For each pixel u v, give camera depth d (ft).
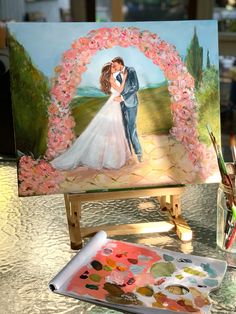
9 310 2.51
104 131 3.25
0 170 4.46
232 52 10.57
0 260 2.97
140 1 12.90
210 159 3.42
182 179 3.39
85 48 3.21
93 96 3.22
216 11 12.78
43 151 3.19
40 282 2.76
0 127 6.22
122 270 2.84
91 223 3.49
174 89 3.34
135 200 3.88
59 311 2.51
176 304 2.52
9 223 3.46
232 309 2.54
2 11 12.78
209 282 2.73
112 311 2.51
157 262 2.93
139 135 3.31
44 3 13.35
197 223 3.51
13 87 3.11
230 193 2.98
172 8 12.94
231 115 11.03
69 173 3.23
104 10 13.02
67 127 3.20
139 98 3.28
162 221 3.44
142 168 3.33
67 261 2.98
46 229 3.38
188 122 3.37
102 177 3.27
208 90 3.40
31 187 3.19
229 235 3.06
